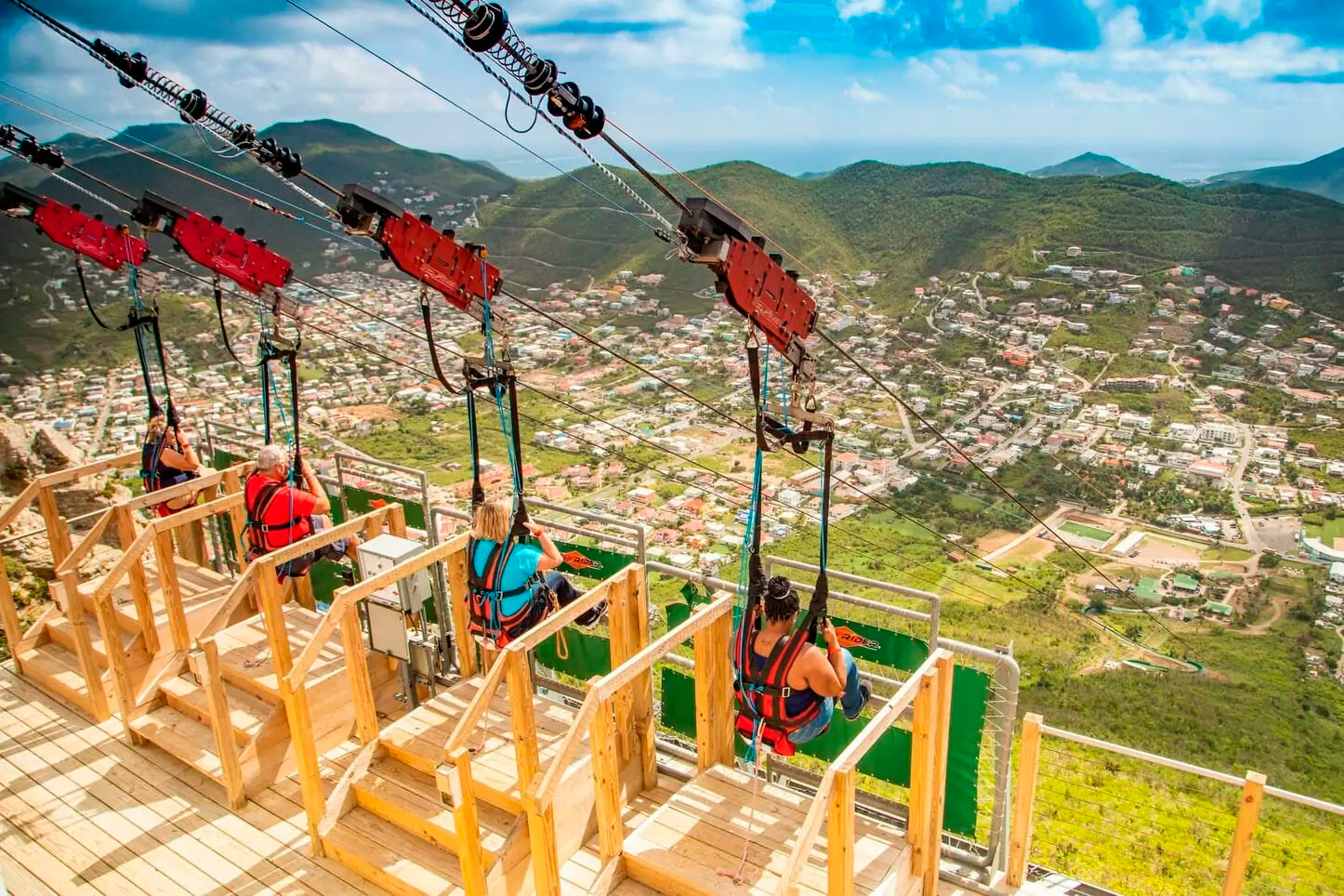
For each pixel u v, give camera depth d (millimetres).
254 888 4145
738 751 4723
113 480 10797
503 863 3754
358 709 4449
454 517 5781
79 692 5660
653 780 4543
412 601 4996
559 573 4469
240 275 5238
